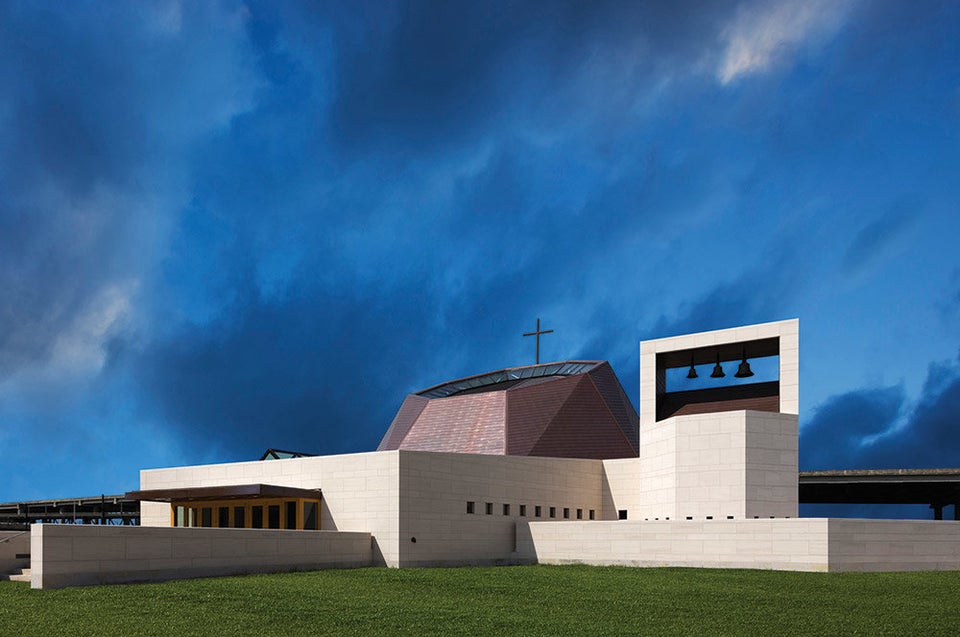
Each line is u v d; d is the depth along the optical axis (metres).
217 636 20.77
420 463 42.50
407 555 41.22
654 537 41.03
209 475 48.59
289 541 37.41
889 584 32.31
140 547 31.64
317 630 21.75
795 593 29.89
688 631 22.16
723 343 46.88
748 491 42.22
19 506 85.19
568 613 25.12
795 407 44.09
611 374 65.81
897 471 68.88
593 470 51.56
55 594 27.52
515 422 59.62
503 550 45.69
